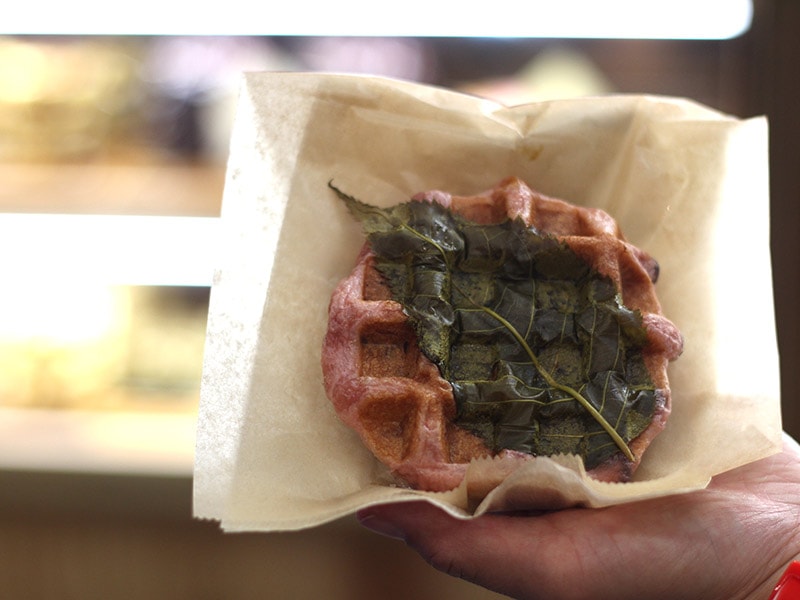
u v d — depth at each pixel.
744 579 0.28
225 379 0.29
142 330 0.50
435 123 0.32
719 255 0.31
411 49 0.49
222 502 0.27
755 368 0.29
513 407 0.27
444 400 0.27
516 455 0.27
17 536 0.45
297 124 0.31
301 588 0.45
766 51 0.44
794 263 0.46
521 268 0.29
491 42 0.48
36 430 0.46
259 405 0.29
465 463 0.27
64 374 0.48
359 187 0.32
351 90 0.31
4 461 0.44
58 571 0.46
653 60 0.48
